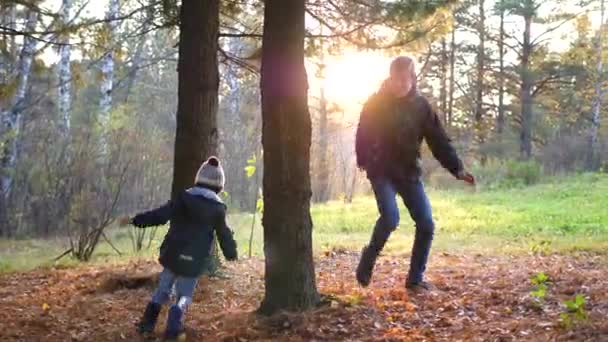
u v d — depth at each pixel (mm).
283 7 5902
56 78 21328
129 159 15680
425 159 31078
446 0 10172
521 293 6688
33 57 13656
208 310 6730
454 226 15023
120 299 7285
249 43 10977
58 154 17828
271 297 6043
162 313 6645
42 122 20906
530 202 21094
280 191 5977
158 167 17688
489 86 38594
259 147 22578
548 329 5402
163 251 5809
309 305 6035
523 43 36188
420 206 6777
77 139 17484
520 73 35875
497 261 9375
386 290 6977
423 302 6500
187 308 6344
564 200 21062
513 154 36969
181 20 7957
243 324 5883
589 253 10031
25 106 19531
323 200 24875
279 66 5910
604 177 28766
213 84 7945
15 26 12383
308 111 6008
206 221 5797
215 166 6000
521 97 36906
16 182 17609
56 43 10531
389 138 6570
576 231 13617
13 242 15461
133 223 5840
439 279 7617
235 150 22531
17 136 18234
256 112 25172
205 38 7852
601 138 37656
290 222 5977
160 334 5891
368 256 6715
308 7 10148
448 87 40562
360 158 6730
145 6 9797
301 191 5988
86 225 11891
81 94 26469
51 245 14328
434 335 5477
